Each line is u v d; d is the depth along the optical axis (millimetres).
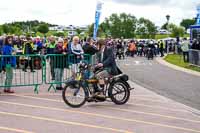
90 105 11789
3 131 8500
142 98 13516
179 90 15883
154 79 19891
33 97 12992
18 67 15891
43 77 14281
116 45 38219
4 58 13641
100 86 11727
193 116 10680
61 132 8516
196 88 16562
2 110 10789
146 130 8867
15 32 57531
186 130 9008
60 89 14656
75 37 14773
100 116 10289
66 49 17641
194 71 24844
